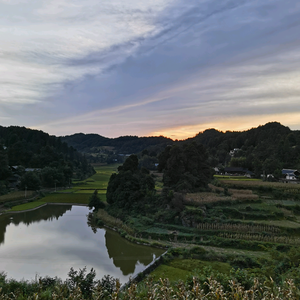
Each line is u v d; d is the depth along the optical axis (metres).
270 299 13.44
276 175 100.50
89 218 71.88
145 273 36.69
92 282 23.66
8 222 66.50
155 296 14.77
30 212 78.38
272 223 55.03
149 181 73.81
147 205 66.94
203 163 83.94
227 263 40.28
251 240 49.69
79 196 102.31
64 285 19.52
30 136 191.38
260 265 37.50
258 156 136.12
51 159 155.75
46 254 44.91
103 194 106.62
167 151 87.00
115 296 15.29
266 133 183.00
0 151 121.75
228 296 15.76
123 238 55.25
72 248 48.38
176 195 63.03
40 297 17.66
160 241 52.34
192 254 43.38
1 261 41.47
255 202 67.31
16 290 19.61
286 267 31.84
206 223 55.75
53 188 119.94
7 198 86.69
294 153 124.75
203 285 19.53
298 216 60.62
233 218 58.69
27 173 107.06
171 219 60.69
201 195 69.31
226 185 85.62
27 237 54.22
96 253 46.19
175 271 37.50
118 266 40.72
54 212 78.88
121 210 69.50
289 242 47.81
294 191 75.56
